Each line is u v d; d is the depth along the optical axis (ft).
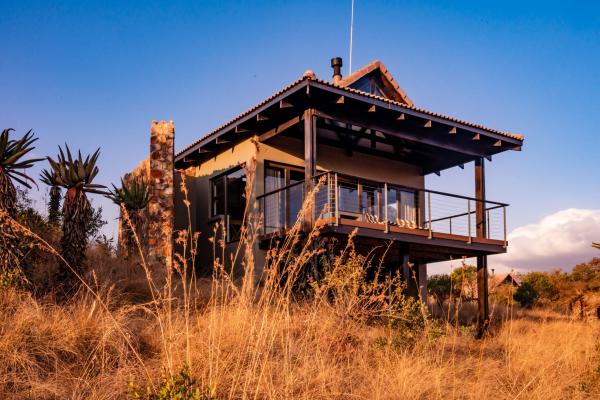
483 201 44.09
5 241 23.98
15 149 24.67
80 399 15.61
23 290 22.79
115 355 18.63
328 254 33.50
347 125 45.27
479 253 43.62
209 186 46.50
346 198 45.37
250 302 20.65
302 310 24.12
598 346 22.89
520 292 57.67
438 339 24.84
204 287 29.17
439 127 41.93
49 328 19.44
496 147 45.91
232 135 43.24
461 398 18.94
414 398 18.06
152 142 38.73
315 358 19.62
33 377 16.61
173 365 17.29
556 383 20.57
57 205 37.06
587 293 50.93
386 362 20.80
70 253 25.98
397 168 49.57
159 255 36.40
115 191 38.63
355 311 25.20
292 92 35.50
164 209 37.91
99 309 21.75
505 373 22.38
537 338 27.45
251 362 17.44
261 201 40.52
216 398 15.35
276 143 42.78
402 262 40.88
